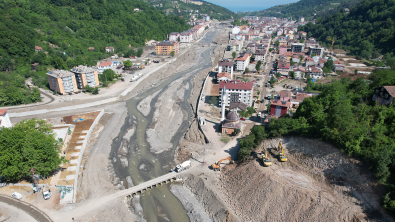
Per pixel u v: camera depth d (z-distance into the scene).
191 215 98.69
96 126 165.88
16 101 185.50
